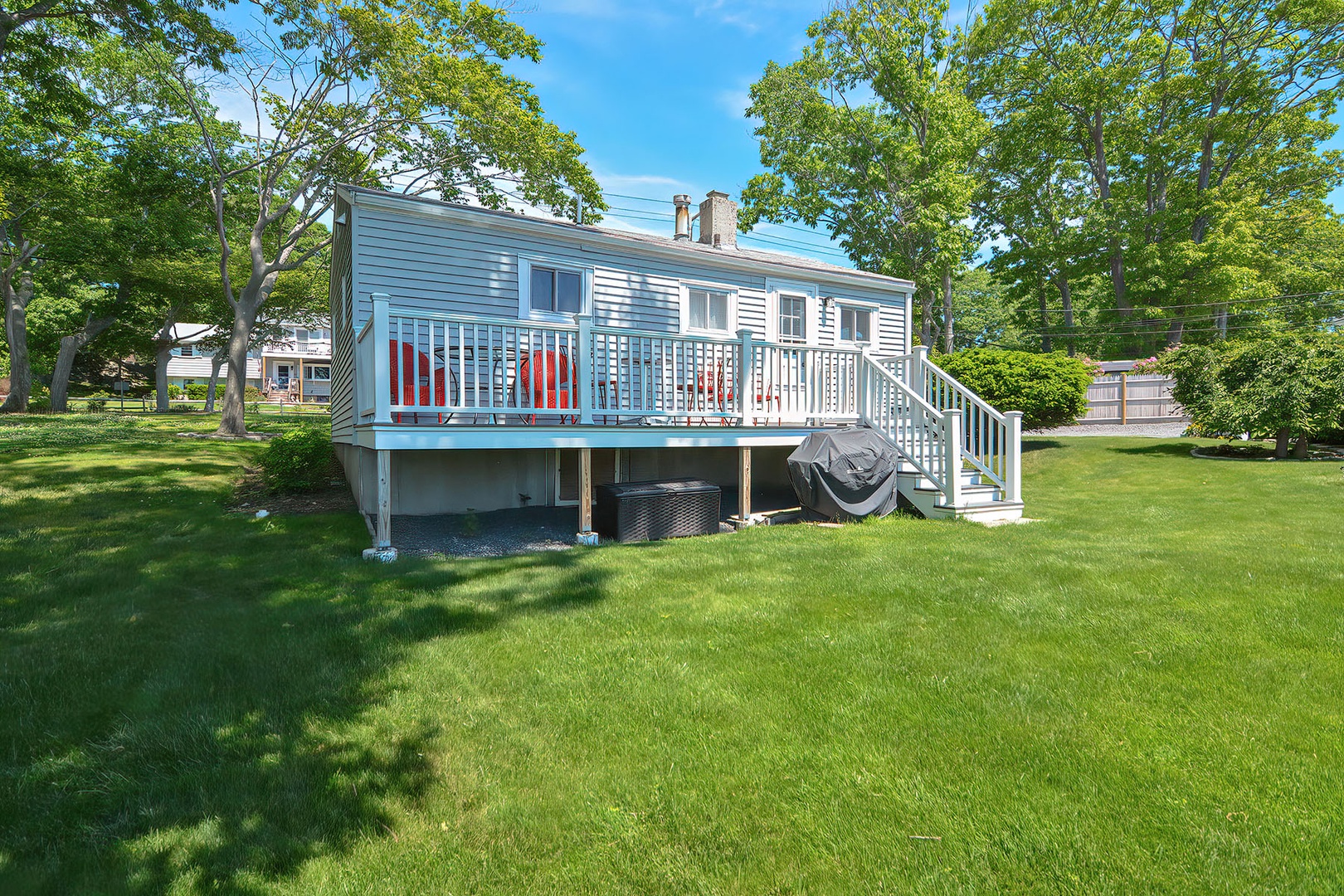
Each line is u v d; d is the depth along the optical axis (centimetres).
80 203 1933
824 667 348
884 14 2080
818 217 2325
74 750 271
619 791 247
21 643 377
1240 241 2473
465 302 860
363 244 798
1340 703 293
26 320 2638
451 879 204
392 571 545
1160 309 2688
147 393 3888
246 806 237
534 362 748
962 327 4250
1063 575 498
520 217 877
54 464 983
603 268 968
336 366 1230
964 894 195
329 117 1639
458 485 863
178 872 206
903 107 2166
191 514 746
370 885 202
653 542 688
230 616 430
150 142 1678
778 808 236
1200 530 668
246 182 2042
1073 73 2558
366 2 1478
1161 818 224
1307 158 2764
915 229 2061
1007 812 230
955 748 270
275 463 906
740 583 501
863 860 210
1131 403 1827
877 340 1250
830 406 901
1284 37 2445
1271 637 362
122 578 504
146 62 1697
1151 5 2492
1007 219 3056
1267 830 216
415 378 620
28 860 210
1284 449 1145
